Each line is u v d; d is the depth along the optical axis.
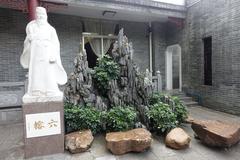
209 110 7.29
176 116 4.92
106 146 3.96
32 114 3.70
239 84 6.33
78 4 6.82
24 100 3.66
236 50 6.36
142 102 5.18
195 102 8.12
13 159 3.68
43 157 3.72
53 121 3.81
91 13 8.21
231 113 6.68
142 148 3.78
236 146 4.14
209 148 4.06
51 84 3.84
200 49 7.93
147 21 9.68
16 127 5.57
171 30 9.65
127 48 5.27
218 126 4.26
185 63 8.85
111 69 5.13
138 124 4.58
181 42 9.03
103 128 4.63
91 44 9.04
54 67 3.94
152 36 9.91
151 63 9.96
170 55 10.07
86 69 5.13
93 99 5.05
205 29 7.63
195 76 8.26
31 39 3.76
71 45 8.45
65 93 4.93
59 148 3.87
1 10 7.22
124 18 9.06
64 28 8.28
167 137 4.15
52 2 6.64
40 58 3.75
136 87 5.18
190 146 4.15
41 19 3.83
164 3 8.16
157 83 7.51
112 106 5.04
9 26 7.37
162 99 5.36
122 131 4.28
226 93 6.83
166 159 3.63
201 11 7.79
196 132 4.44
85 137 4.01
